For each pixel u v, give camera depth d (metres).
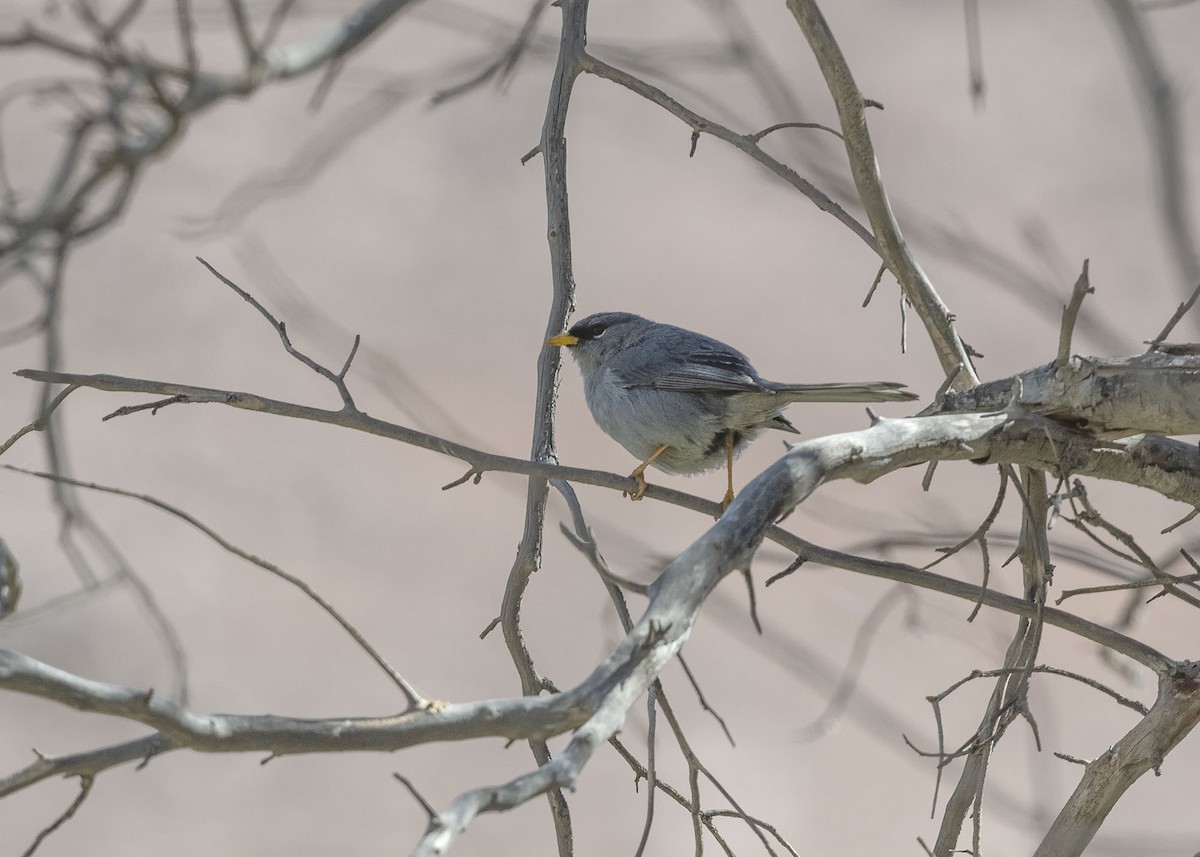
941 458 6.14
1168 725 6.25
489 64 10.27
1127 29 4.59
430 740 4.22
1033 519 7.14
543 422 7.88
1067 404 6.41
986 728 6.78
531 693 7.63
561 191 8.27
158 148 7.00
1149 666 6.36
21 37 6.68
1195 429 6.22
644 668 4.38
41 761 4.14
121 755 4.20
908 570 6.49
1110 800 6.42
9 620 8.01
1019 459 6.43
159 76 6.96
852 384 8.23
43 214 6.87
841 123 7.22
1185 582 6.37
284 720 4.16
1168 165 4.46
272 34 7.35
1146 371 6.23
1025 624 7.08
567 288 8.22
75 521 8.02
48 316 7.43
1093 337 6.19
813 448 5.40
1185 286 4.38
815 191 7.46
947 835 6.82
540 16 9.29
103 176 6.95
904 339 7.51
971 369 7.56
